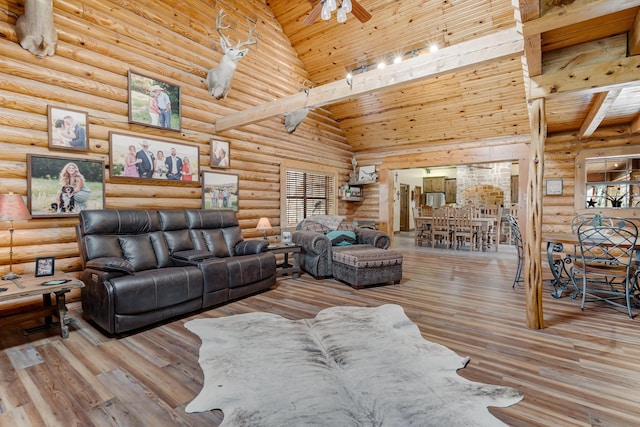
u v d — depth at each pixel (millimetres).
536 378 1991
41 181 3154
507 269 5352
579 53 2625
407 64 3064
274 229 5996
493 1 4387
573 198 5734
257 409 1691
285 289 4176
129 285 2691
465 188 10758
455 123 6297
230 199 5109
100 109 3609
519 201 6109
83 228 3068
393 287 4242
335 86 3551
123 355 2336
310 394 1819
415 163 7324
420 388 1872
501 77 5102
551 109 4363
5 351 2402
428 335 2654
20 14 3041
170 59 4262
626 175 5418
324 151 7258
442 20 4820
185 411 1694
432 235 8062
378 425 1556
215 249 4125
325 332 2725
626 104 4102
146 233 3584
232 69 4488
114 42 3699
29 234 3115
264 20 5590
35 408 1726
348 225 5676
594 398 1791
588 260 3322
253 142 5547
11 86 2975
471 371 2074
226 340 2572
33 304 3195
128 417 1651
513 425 1562
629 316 3062
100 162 3574
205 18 4668
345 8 2916
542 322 2799
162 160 4172
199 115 4648
